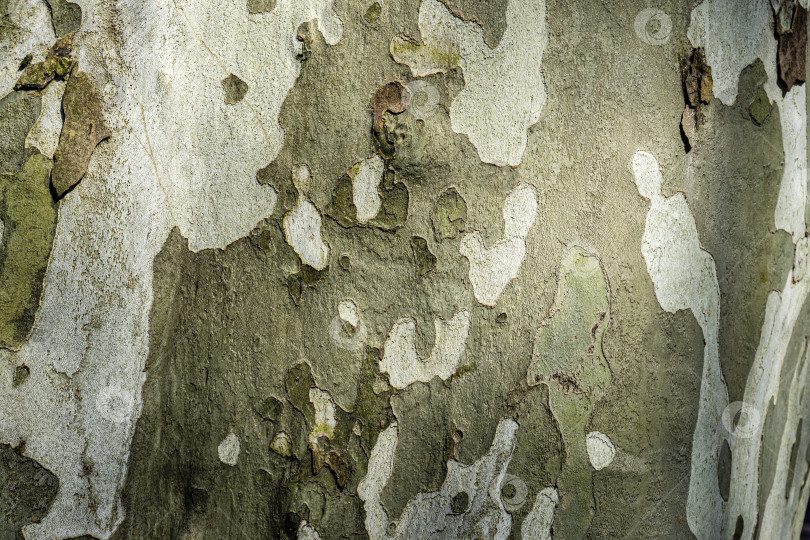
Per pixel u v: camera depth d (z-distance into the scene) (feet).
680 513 3.92
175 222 3.65
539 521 3.77
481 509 3.72
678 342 3.86
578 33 3.70
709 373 3.92
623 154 3.76
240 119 3.63
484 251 3.68
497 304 3.70
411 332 3.67
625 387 3.81
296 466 3.66
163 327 3.67
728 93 3.87
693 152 3.84
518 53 3.67
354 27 3.60
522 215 3.70
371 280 3.65
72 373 3.63
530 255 3.71
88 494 3.66
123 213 3.63
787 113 4.01
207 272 3.66
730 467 4.00
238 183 3.64
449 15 3.62
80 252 3.62
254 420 3.67
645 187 3.79
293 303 3.65
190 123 3.63
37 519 3.63
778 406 4.17
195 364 3.68
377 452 3.67
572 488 3.78
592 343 3.76
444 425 3.69
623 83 3.75
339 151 3.62
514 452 3.74
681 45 3.80
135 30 3.59
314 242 3.64
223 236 3.65
